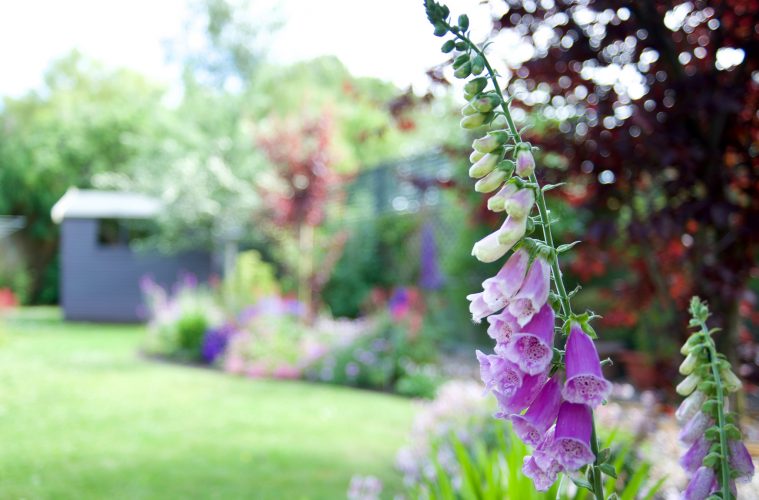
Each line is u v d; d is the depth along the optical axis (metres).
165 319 14.27
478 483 2.98
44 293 27.70
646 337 7.25
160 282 20.86
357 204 17.00
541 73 4.01
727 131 3.72
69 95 38.41
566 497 1.67
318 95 29.52
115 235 23.66
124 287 20.92
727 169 3.64
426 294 13.43
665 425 5.48
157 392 9.83
